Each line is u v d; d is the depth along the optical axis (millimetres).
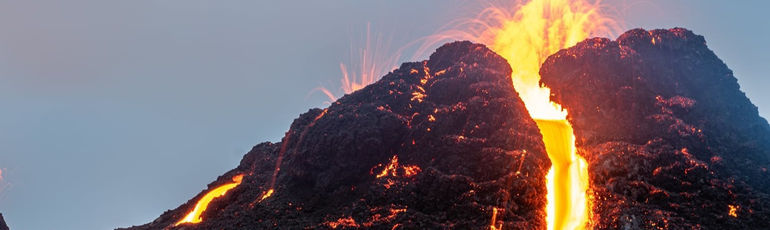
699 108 37344
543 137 36312
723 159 33625
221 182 44156
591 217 29797
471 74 41375
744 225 28016
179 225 35938
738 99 38719
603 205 29938
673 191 30594
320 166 36281
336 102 43812
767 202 29672
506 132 34719
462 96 39875
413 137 36969
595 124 36344
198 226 34688
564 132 37094
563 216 30578
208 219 36031
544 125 37656
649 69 39688
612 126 35906
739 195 30281
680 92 38500
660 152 32531
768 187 31797
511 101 37594
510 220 29016
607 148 33406
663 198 29703
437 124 37156
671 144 33938
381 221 29953
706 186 30578
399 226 29250
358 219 31062
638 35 43031
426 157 35156
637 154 32188
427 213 30859
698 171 31359
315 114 45750
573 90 38875
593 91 38312
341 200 33688
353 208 32062
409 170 34562
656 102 37188
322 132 38312
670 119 35688
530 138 34094
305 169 36594
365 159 36156
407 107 40062
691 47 41969
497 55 44875
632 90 37812
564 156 35062
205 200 41312
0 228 40469
